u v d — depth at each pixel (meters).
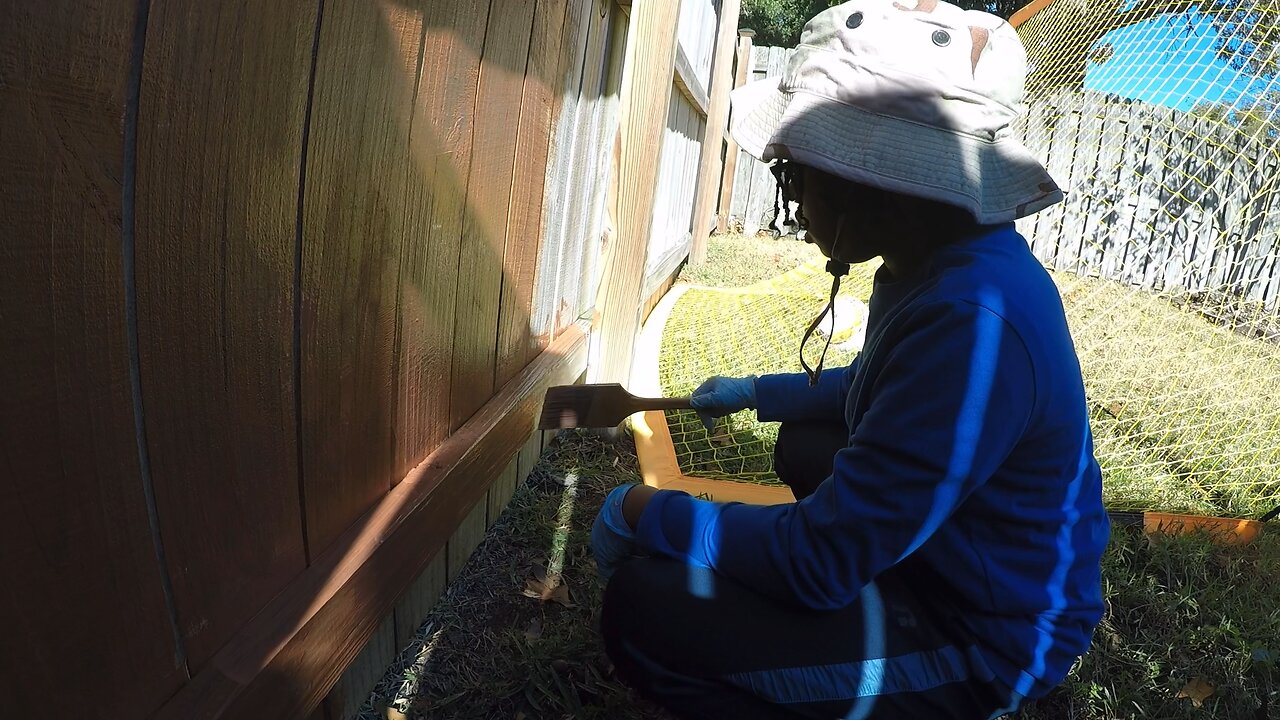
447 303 1.69
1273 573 2.40
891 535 1.19
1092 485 1.32
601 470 2.79
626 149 2.92
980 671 1.29
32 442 0.71
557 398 2.21
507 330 2.15
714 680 1.37
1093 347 4.79
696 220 7.12
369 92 1.18
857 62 1.15
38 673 0.76
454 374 1.81
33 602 0.74
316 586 1.24
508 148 1.87
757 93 1.42
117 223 0.76
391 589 1.51
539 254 2.33
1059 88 6.22
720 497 2.59
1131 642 2.06
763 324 4.70
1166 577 2.37
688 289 5.71
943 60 1.13
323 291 1.18
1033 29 5.74
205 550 1.00
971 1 14.48
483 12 1.57
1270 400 4.18
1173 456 3.39
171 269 0.85
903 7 1.16
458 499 1.82
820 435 1.87
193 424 0.94
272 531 1.16
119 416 0.81
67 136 0.68
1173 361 4.71
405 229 1.42
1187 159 6.43
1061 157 6.56
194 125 0.83
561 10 2.12
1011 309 1.14
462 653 1.82
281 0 0.93
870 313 1.42
